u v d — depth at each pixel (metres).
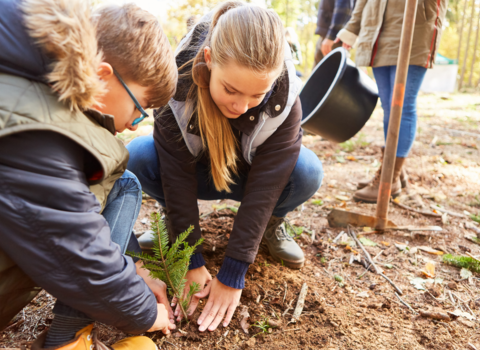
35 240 0.88
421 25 2.27
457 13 12.55
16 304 1.07
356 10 2.63
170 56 1.06
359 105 2.32
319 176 1.75
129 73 0.98
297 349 1.37
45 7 0.83
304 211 2.50
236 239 1.43
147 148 1.68
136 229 2.16
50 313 1.46
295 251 1.85
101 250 0.95
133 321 1.07
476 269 1.86
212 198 1.93
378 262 1.94
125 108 1.04
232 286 1.42
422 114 5.99
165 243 1.31
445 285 1.78
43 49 0.87
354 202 2.66
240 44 1.10
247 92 1.19
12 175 0.85
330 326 1.48
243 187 1.83
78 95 0.88
